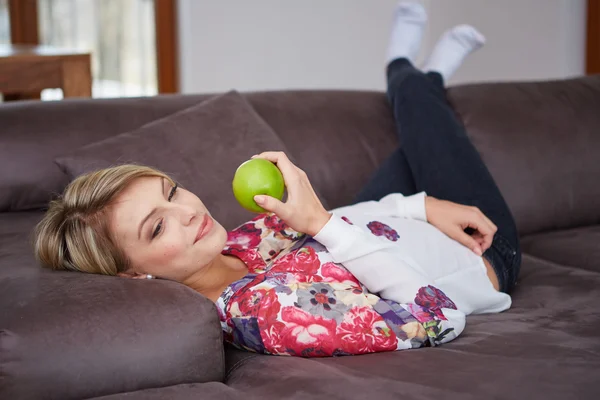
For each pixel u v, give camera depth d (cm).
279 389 125
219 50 426
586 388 121
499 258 190
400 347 146
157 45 443
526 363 132
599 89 256
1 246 169
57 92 481
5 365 118
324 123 229
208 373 131
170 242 151
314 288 147
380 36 454
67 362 120
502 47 468
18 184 194
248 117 208
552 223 238
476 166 210
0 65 286
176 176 187
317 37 443
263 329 143
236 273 169
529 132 239
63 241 150
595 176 242
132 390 124
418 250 173
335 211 185
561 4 474
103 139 203
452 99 244
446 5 451
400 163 220
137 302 129
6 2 450
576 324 157
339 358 142
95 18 456
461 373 128
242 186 142
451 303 156
